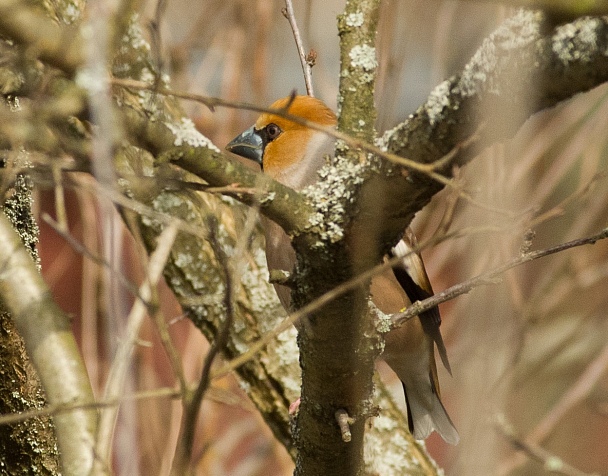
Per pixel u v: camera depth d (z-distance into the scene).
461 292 5.36
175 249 8.22
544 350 11.96
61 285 13.98
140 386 9.87
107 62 4.21
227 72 10.42
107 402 4.41
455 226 10.52
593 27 4.04
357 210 4.90
